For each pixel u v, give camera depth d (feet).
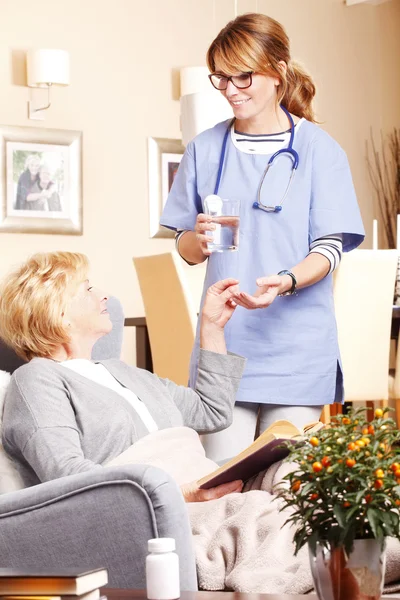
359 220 8.36
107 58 21.97
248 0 23.48
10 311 7.06
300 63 8.46
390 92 25.05
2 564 5.17
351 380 15.42
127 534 5.01
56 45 21.44
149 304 15.60
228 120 8.76
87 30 21.79
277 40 8.11
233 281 7.63
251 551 5.68
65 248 21.50
